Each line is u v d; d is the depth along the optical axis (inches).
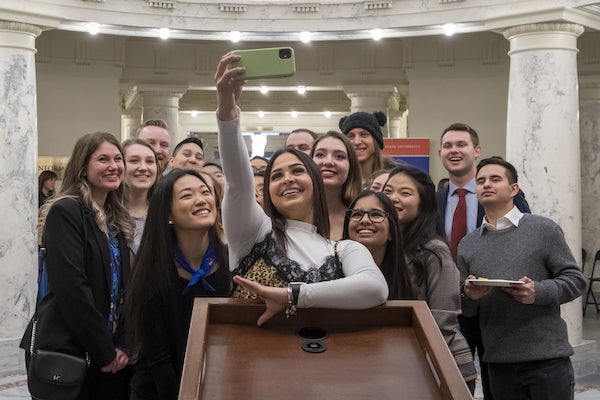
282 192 109.4
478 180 166.2
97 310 140.8
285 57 96.8
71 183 149.6
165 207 122.5
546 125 331.3
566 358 158.1
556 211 330.6
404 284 130.0
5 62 323.0
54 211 142.0
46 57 478.3
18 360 322.0
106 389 146.4
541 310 155.9
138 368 126.0
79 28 369.7
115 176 150.9
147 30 389.7
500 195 162.6
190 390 69.3
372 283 88.4
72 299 137.6
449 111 492.4
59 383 137.8
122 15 376.8
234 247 107.7
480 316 162.9
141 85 525.7
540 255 157.4
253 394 71.5
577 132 337.7
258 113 829.8
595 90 516.7
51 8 346.3
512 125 342.0
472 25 364.8
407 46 499.2
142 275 121.4
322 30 394.0
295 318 86.7
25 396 281.0
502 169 162.9
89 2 362.6
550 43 331.6
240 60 97.6
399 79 524.4
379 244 130.0
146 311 120.6
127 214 157.5
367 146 191.6
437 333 79.2
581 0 319.9
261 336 82.9
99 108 491.8
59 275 138.3
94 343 138.0
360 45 527.5
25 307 326.6
